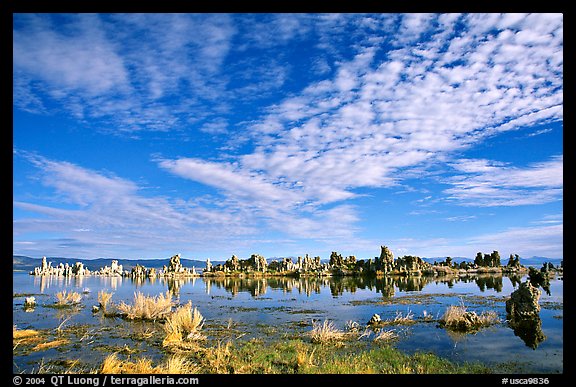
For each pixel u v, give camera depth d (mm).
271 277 86125
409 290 43594
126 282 66500
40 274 96812
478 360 13398
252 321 22344
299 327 20250
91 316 23688
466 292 39562
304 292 43344
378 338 16750
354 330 18375
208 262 100812
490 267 95875
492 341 16266
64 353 14672
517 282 56062
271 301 33688
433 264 101750
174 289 49031
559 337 16906
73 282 64500
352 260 102750
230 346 15523
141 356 14227
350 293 41188
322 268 96000
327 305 30234
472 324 19672
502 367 12523
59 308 27547
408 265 89375
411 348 15148
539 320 20969
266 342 16422
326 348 15242
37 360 13695
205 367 12570
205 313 25922
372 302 31719
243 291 45625
